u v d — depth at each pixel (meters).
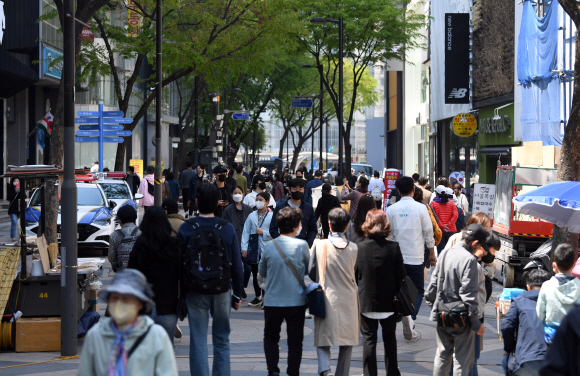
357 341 9.68
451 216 19.56
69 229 11.84
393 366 10.01
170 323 9.14
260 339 13.40
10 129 51.44
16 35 45.69
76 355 11.94
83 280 13.20
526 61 31.77
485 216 10.84
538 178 19.77
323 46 45.94
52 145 17.55
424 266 13.75
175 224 11.06
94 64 36.09
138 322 5.15
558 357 4.47
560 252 7.51
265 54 36.88
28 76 43.84
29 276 12.70
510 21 36.09
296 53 45.75
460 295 8.99
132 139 77.69
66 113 11.70
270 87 78.44
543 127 29.61
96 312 13.91
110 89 68.62
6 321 12.57
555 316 7.39
